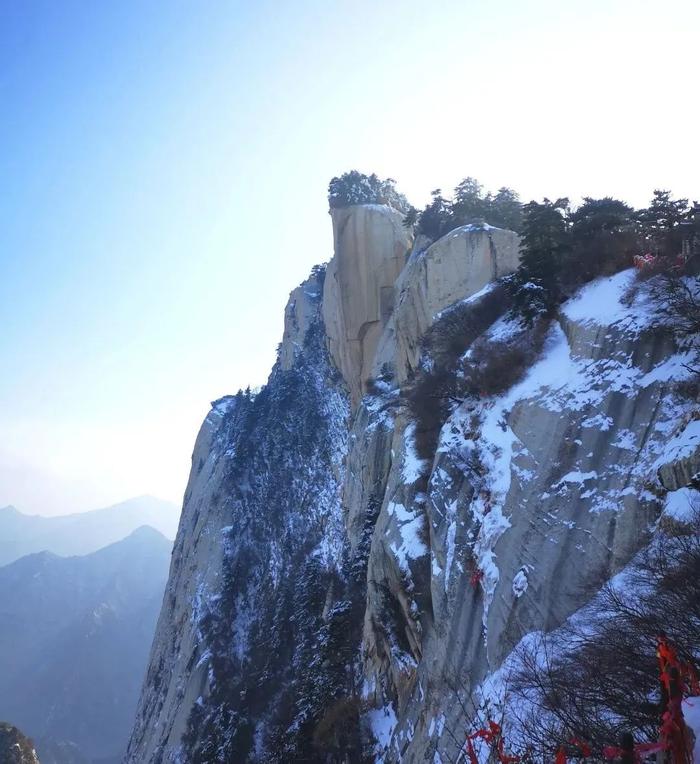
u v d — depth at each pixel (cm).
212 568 7125
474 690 2056
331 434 7225
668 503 1728
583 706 1116
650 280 2578
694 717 884
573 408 2417
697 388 2011
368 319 6425
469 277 4406
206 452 9569
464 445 2886
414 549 3012
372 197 6969
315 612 5425
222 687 5838
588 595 1828
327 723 3459
